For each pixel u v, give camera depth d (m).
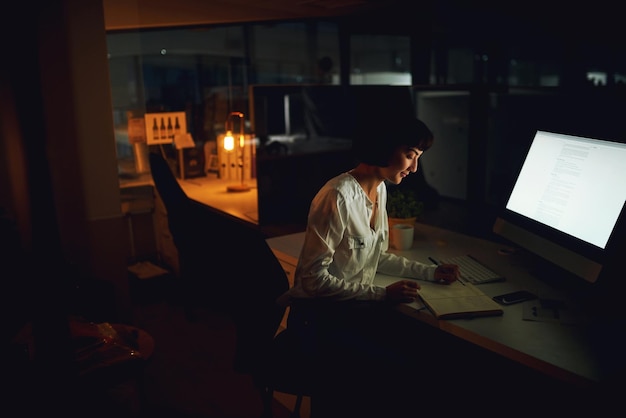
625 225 1.36
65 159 2.68
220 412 2.29
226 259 1.50
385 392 1.37
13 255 2.25
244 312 1.51
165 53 4.22
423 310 1.48
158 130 3.88
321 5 3.03
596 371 1.14
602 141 1.52
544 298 1.55
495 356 1.42
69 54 2.60
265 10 3.23
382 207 1.76
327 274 1.54
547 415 1.32
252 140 3.70
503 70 2.99
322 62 4.16
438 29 2.90
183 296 3.43
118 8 3.10
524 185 1.84
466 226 2.34
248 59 4.60
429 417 1.36
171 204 2.90
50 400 1.25
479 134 2.47
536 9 2.63
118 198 2.87
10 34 1.08
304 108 2.46
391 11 3.00
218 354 2.84
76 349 1.76
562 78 2.67
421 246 2.06
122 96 3.76
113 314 2.54
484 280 1.68
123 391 2.02
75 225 2.77
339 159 2.47
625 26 2.34
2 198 2.44
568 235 1.56
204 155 4.14
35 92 1.11
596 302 1.51
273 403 2.35
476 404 1.36
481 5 2.81
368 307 1.53
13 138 2.41
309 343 1.52
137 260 3.92
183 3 3.12
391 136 1.55
